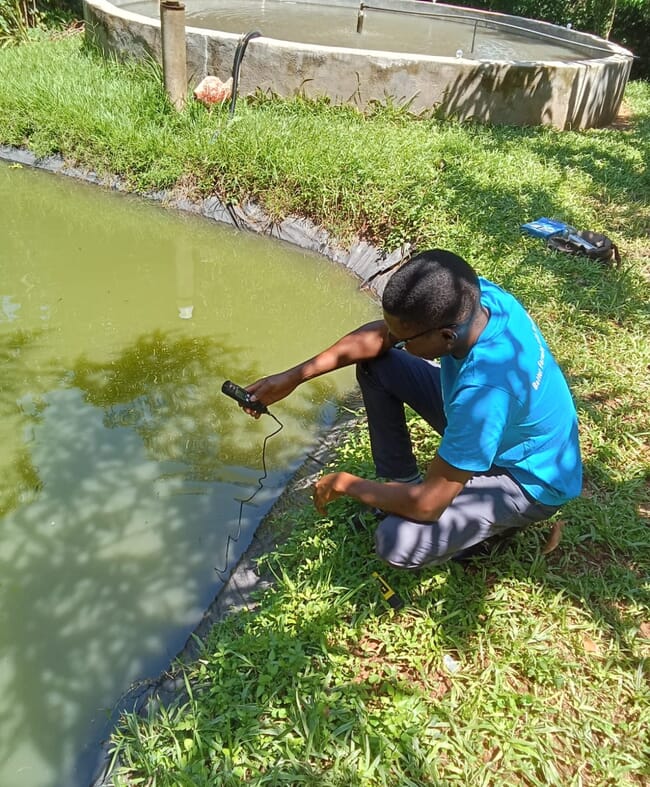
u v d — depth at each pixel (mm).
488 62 6887
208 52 6676
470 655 2100
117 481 3045
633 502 2670
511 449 2006
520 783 1783
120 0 9148
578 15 11484
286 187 5504
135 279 4848
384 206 5082
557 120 7438
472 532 2076
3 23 9047
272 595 2338
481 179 5531
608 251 4488
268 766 1797
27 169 6449
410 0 11211
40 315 4301
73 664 2277
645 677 2055
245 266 5160
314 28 9516
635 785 1778
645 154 6711
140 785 1837
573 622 2209
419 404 2387
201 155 5770
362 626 2160
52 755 2031
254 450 3254
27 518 2834
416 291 1680
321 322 4492
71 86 6914
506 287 4070
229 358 3990
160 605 2482
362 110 6887
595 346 3619
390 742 1820
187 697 2090
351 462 2848
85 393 3613
